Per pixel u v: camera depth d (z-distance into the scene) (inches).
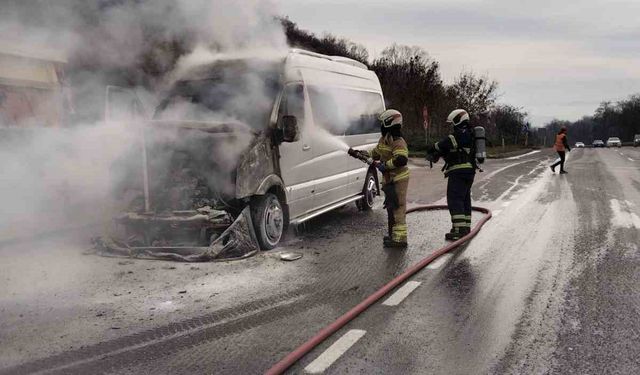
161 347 155.3
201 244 255.0
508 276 224.4
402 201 278.4
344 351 151.8
